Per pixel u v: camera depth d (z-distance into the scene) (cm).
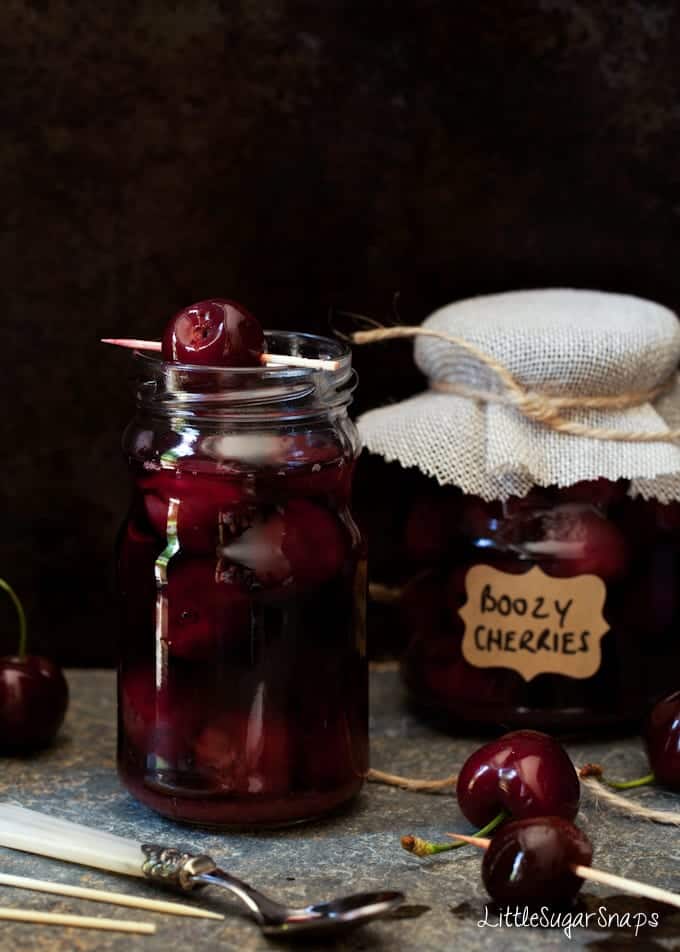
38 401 80
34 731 73
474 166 78
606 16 77
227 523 66
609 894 65
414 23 77
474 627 73
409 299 79
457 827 68
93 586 81
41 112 78
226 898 64
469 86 78
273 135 78
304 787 67
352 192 79
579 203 79
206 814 67
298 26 77
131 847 66
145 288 79
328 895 64
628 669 73
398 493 81
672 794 71
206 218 79
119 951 62
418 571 75
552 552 72
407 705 78
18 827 67
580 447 71
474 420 72
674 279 79
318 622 67
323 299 79
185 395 66
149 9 77
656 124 78
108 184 78
